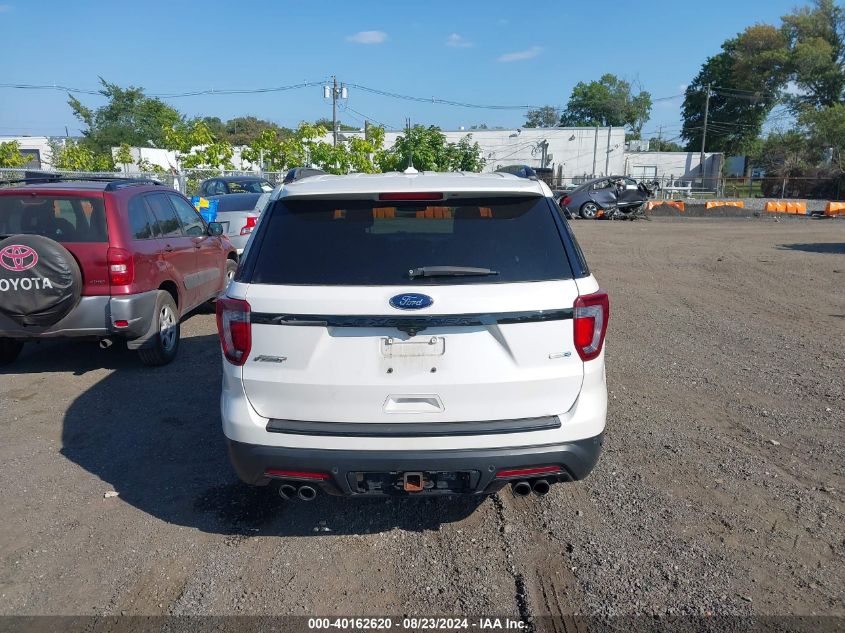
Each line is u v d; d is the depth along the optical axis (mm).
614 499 4109
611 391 6062
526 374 3193
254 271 3301
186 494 4258
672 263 14711
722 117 72625
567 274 3275
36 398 5996
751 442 4930
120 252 6141
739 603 3123
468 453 3180
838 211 30188
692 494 4156
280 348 3199
